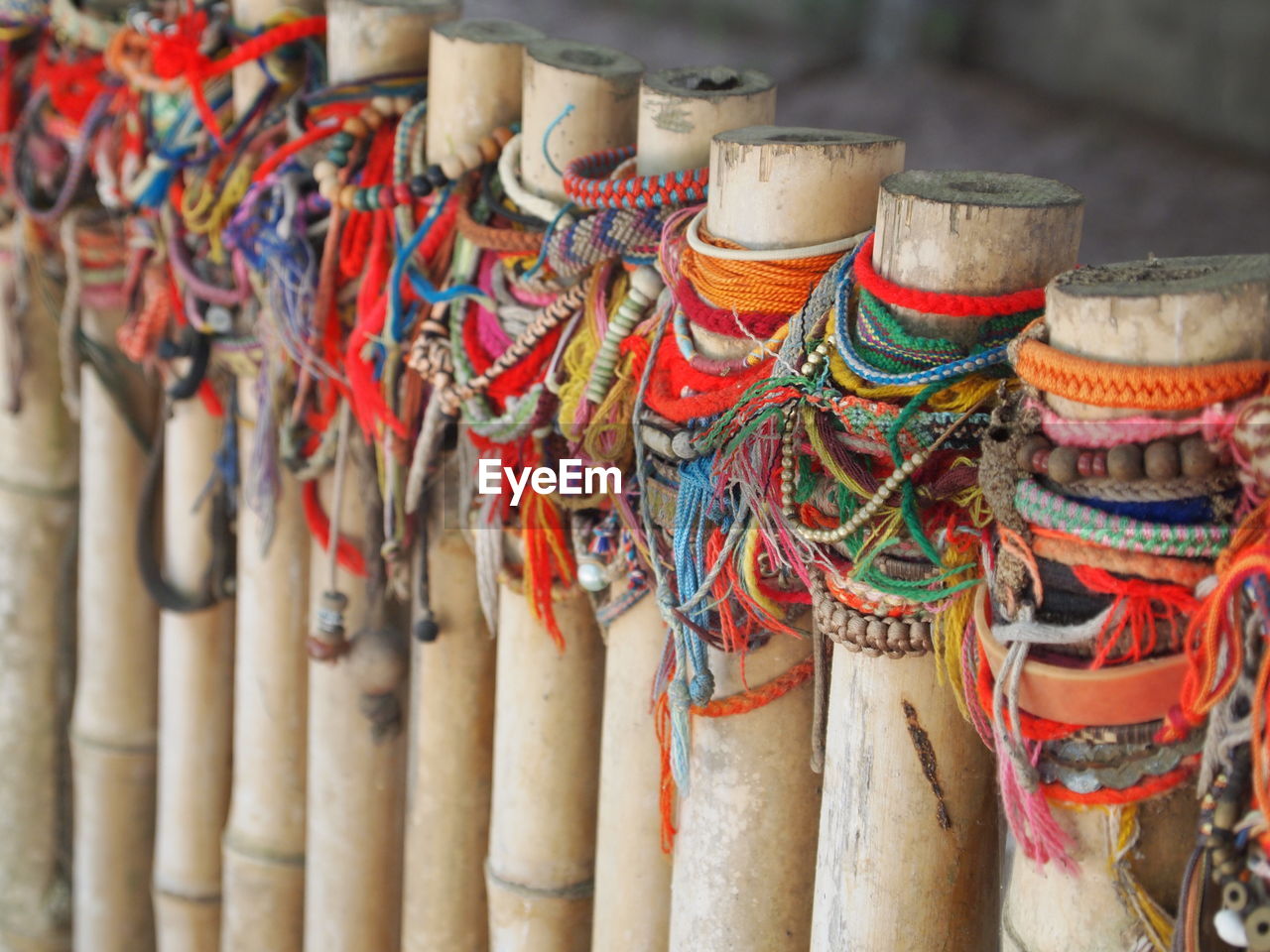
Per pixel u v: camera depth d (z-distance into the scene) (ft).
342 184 4.30
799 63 15.85
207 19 4.77
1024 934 2.97
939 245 2.87
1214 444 2.53
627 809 3.97
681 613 3.40
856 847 3.23
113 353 5.62
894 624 3.05
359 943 5.23
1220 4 13.61
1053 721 2.78
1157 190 12.98
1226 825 2.59
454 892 4.89
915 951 3.23
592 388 3.68
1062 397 2.63
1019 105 14.69
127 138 4.99
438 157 4.24
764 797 3.61
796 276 3.21
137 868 6.40
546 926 4.47
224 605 5.59
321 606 4.71
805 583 3.28
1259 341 2.51
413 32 4.46
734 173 3.25
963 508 3.03
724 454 3.26
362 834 5.09
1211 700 2.57
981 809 3.21
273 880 5.47
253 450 4.81
